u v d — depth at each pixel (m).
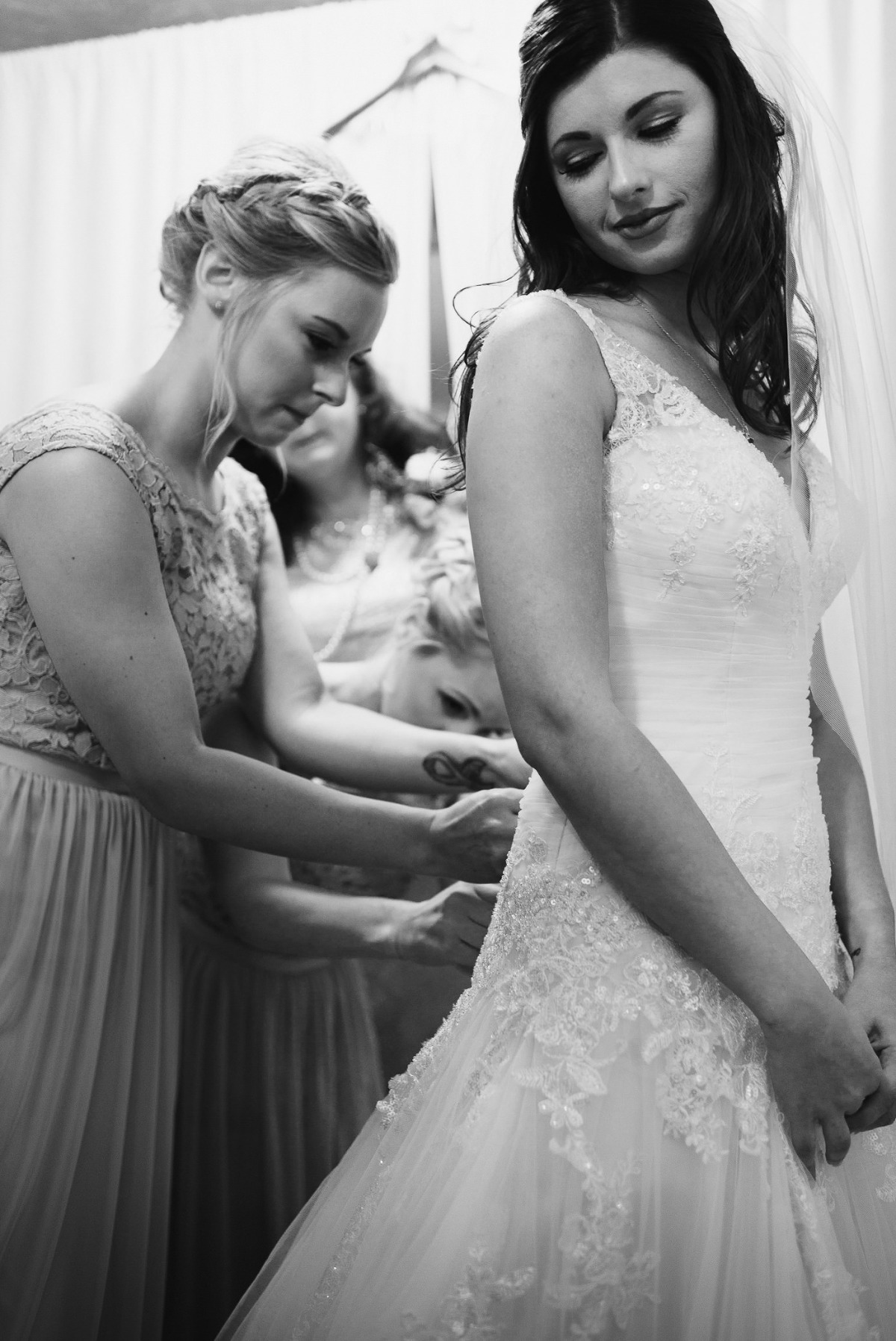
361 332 1.82
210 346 1.78
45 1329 1.67
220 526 1.88
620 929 1.10
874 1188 1.15
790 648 1.22
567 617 1.07
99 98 2.35
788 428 1.33
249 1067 2.09
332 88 2.22
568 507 1.09
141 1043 1.80
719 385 1.32
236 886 2.09
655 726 1.13
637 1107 1.05
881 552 1.38
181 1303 2.07
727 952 1.04
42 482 1.60
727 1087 1.06
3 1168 1.61
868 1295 1.08
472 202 2.13
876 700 1.37
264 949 2.08
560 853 1.14
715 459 1.17
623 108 1.21
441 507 2.11
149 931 1.83
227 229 1.76
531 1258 1.02
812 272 1.36
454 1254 1.03
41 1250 1.64
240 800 1.65
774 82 1.36
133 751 1.62
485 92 2.15
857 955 1.23
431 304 2.14
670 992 1.08
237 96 2.28
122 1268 1.76
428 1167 1.13
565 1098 1.05
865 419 1.37
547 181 1.32
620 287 1.32
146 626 1.62
